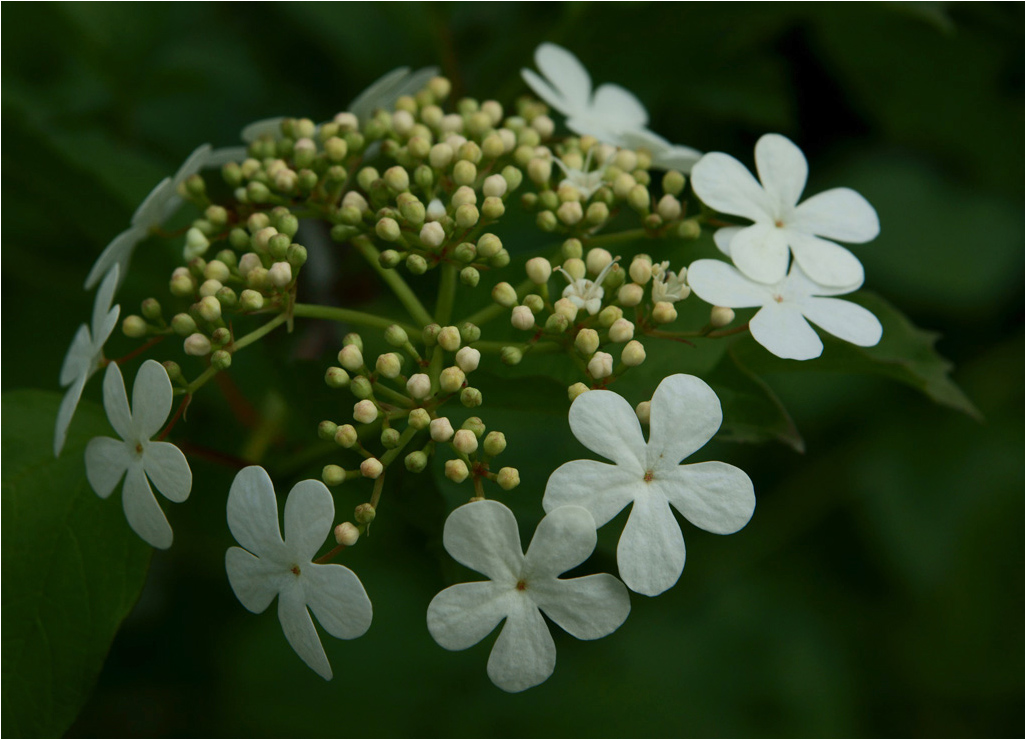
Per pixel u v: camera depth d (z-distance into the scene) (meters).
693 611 0.33
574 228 0.28
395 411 0.26
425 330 0.26
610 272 0.27
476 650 0.33
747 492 0.25
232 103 0.32
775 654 0.33
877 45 0.33
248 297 0.26
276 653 0.32
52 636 0.27
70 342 0.31
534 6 0.32
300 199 0.28
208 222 0.28
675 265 0.28
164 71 0.31
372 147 0.29
